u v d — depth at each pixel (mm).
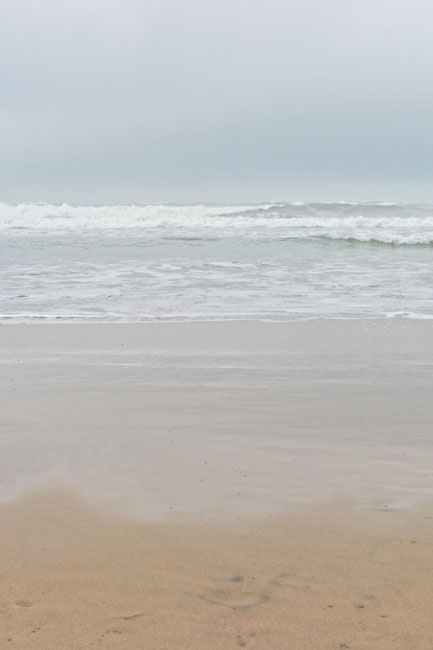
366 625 2322
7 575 2670
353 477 3816
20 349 7480
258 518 3254
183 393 5738
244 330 8555
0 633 2252
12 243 20172
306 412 5172
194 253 18016
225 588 2576
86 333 8359
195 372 6500
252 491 3604
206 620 2348
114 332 8422
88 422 4895
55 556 2844
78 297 11125
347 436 4582
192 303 10602
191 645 2195
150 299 10977
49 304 10453
